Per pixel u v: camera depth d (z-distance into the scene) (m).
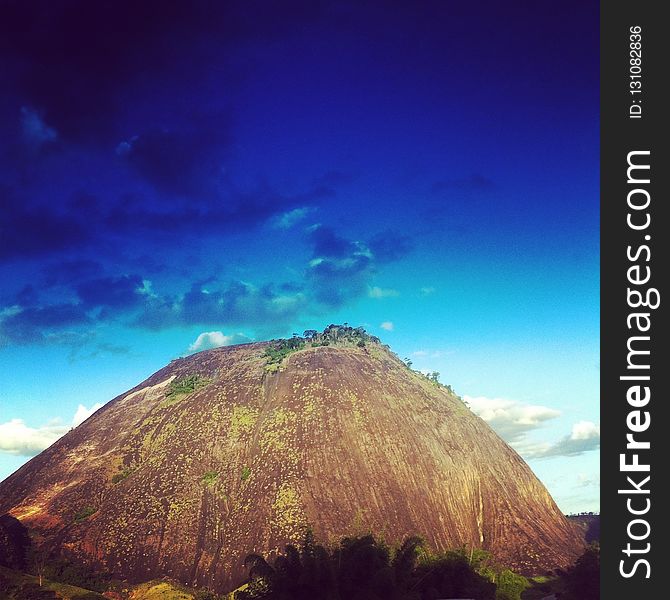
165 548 115.88
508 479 147.50
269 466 130.25
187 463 135.38
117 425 162.25
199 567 111.62
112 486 136.00
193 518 121.69
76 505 132.25
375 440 137.38
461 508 132.25
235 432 141.50
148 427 153.00
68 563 106.62
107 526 121.88
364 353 171.75
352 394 147.88
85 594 84.50
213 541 116.50
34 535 122.38
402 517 122.44
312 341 182.25
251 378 159.38
